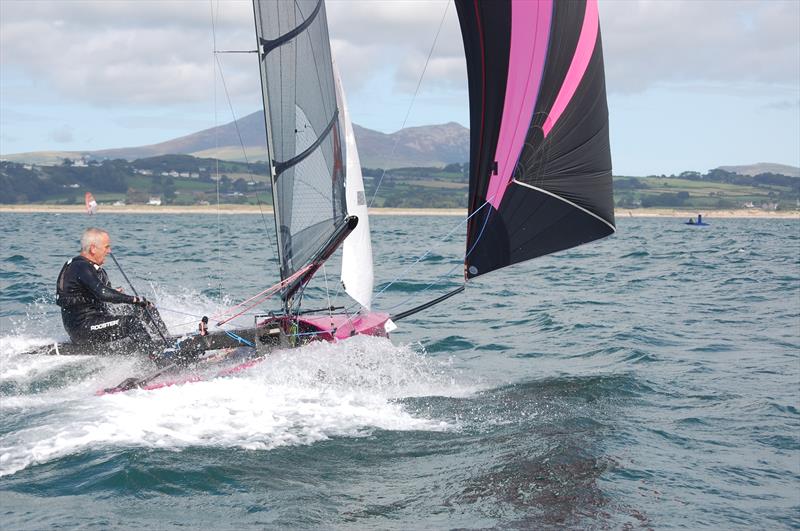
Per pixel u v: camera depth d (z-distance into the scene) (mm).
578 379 9492
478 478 6027
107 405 7254
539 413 7867
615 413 7988
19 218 99062
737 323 14109
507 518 5363
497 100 10461
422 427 7219
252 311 13961
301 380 8258
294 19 8992
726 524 5391
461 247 35625
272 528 5117
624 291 19125
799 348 11727
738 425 7660
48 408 7340
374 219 124375
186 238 43812
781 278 22344
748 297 17938
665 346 11844
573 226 10500
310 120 9305
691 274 23578
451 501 5609
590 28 10094
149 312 8992
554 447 6770
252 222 90500
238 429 6805
